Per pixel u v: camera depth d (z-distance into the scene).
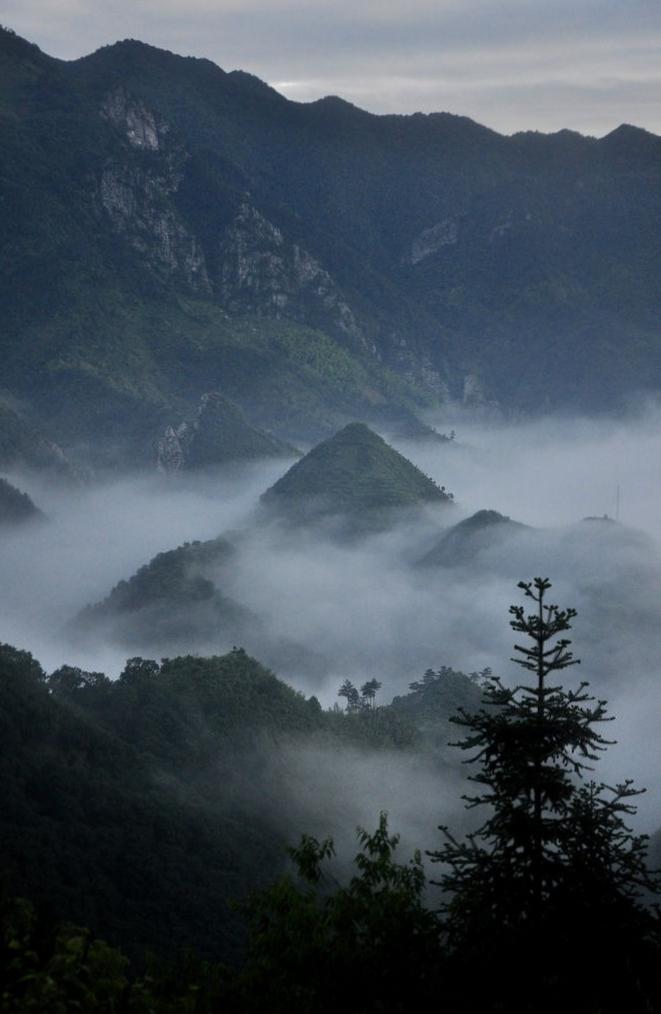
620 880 55.59
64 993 46.84
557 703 57.62
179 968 56.81
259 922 56.78
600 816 56.22
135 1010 49.03
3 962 46.72
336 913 56.12
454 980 53.62
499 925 54.53
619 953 53.62
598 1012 52.09
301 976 54.22
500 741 56.47
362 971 53.88
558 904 54.44
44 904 49.09
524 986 53.16
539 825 55.72
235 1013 52.97
